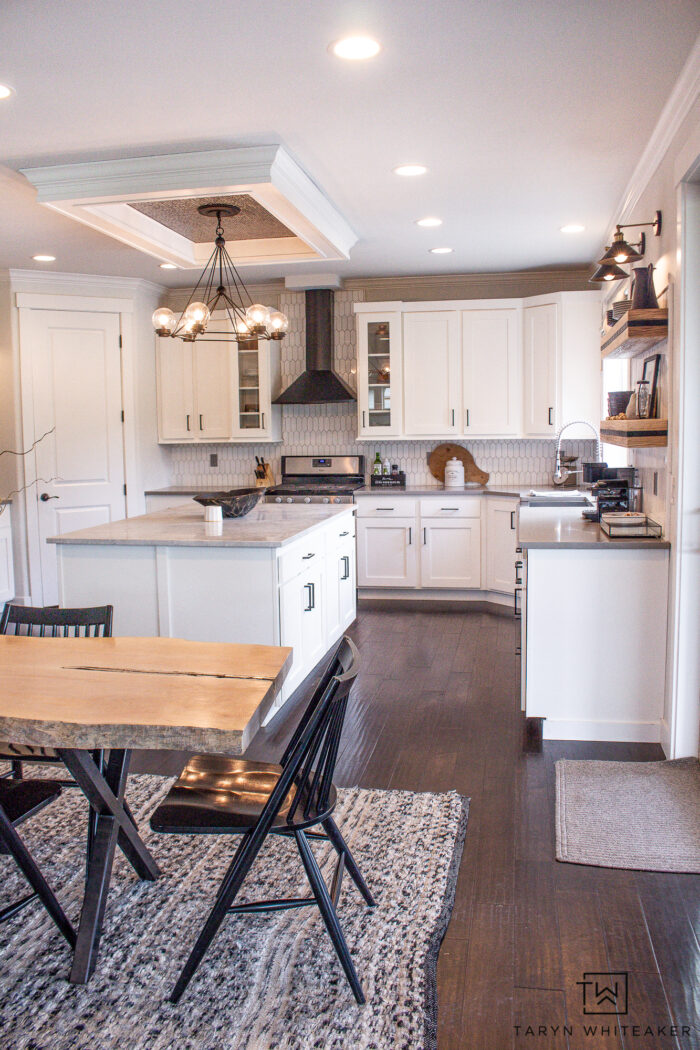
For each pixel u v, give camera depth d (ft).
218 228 13.57
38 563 20.02
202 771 7.38
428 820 9.14
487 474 21.52
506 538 19.51
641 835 8.74
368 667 15.12
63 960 6.88
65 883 8.07
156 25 7.60
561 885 7.85
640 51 8.33
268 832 6.30
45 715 6.13
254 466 22.80
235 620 12.39
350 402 22.04
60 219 14.40
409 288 21.42
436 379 20.40
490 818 9.23
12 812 6.93
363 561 20.70
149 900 7.73
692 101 8.93
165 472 22.82
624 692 11.41
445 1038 5.88
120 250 17.01
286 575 12.59
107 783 7.15
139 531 13.25
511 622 18.30
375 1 7.22
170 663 7.48
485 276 20.84
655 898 7.60
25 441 19.66
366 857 8.39
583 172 12.51
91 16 7.39
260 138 10.75
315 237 14.25
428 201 14.08
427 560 20.39
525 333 19.89
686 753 10.70
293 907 6.43
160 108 9.69
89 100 9.40
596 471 17.61
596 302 18.88
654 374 11.51
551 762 10.77
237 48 8.14
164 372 22.07
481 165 12.12
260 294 22.15
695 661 10.50
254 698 6.48
